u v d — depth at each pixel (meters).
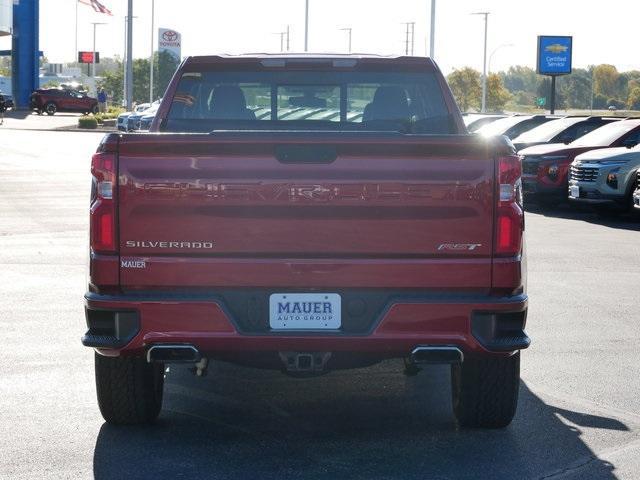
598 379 7.38
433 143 5.27
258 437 5.99
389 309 5.32
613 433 6.09
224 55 6.81
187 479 5.24
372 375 7.60
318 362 5.49
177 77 6.86
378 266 5.33
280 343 5.35
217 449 5.75
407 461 5.55
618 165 19.38
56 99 75.19
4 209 19.30
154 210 5.32
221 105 6.95
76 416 6.37
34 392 6.92
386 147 5.27
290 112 6.98
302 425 6.26
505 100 129.25
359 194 5.29
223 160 5.29
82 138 48.81
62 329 8.95
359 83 6.92
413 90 6.96
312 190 5.28
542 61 55.12
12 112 77.44
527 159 21.70
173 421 6.31
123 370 5.84
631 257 14.09
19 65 79.62
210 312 5.34
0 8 63.06
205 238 5.32
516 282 5.38
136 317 5.38
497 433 6.08
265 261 5.32
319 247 5.32
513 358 5.82
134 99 121.94
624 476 5.33
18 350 8.14
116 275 5.36
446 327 5.36
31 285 11.23
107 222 5.34
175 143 5.27
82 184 24.86
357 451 5.73
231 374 7.62
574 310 10.09
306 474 5.33
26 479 5.21
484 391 5.89
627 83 197.50
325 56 6.80
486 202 5.33
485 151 5.31
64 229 16.34
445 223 5.33
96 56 125.62
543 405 6.70
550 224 18.75
